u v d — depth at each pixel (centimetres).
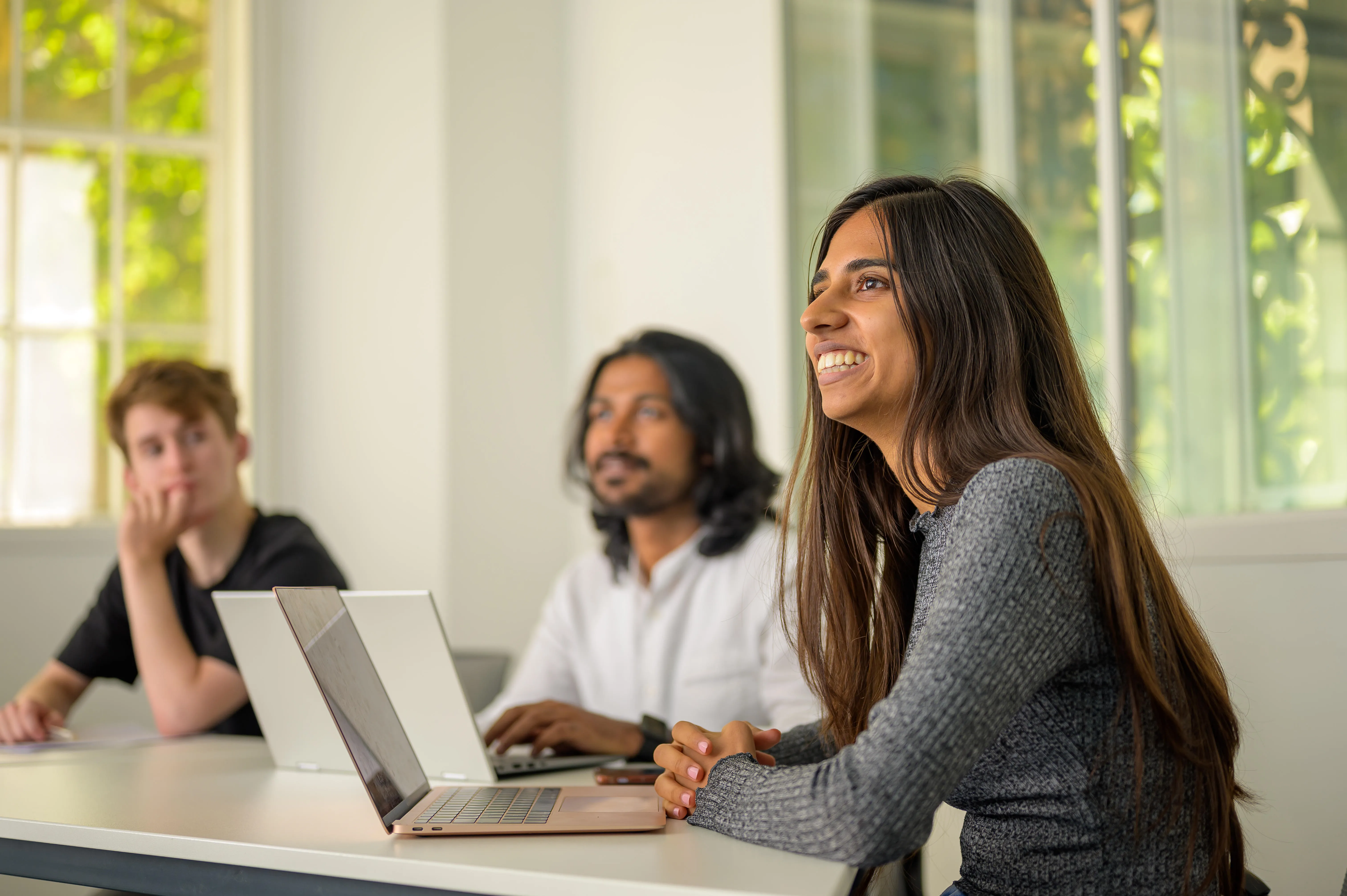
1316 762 155
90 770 136
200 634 191
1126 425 197
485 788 119
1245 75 180
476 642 347
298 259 351
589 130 370
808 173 291
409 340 349
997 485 92
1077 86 215
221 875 95
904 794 81
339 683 101
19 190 332
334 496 345
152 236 345
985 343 103
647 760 148
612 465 197
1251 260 179
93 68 341
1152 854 94
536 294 369
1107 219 202
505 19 367
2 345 326
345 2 356
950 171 247
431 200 350
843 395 108
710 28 325
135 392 185
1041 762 95
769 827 89
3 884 119
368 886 88
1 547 308
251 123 346
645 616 197
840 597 121
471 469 350
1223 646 167
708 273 325
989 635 84
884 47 266
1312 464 169
